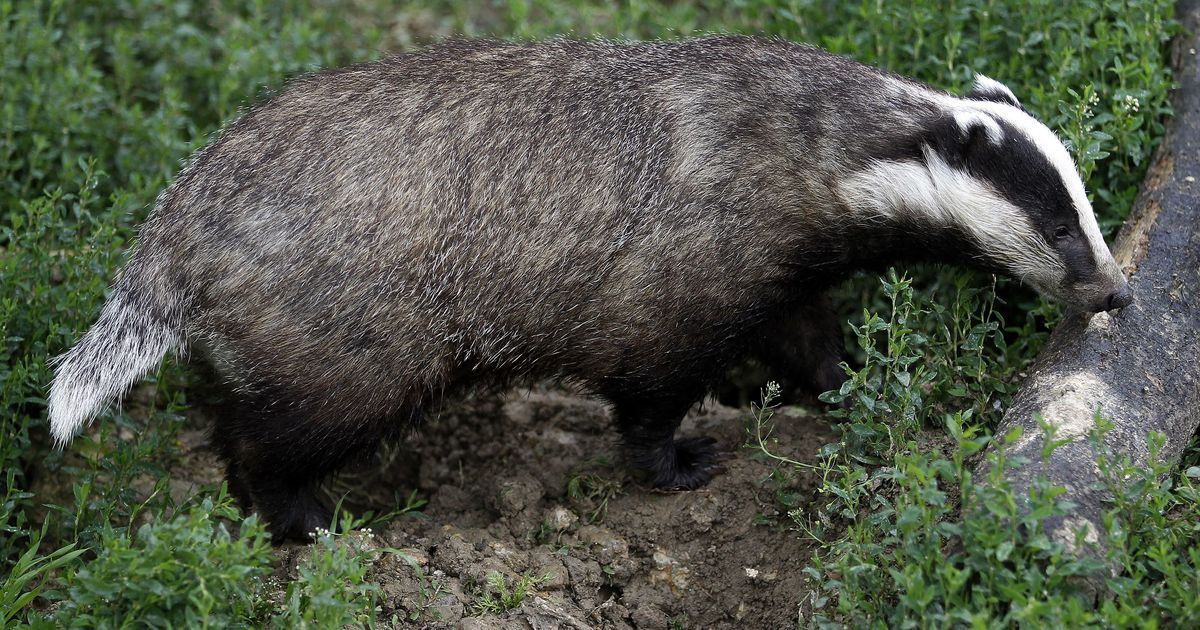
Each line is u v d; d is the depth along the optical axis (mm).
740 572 5168
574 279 5102
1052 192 4891
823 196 5113
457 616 4684
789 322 5770
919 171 5047
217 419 5418
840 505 4879
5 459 5434
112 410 5887
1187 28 6270
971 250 5105
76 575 4133
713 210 5055
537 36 7020
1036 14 6328
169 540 3975
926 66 6477
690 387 5387
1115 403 4629
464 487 5891
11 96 6879
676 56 5289
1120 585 3789
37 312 5730
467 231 5031
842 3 6992
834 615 4461
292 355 5043
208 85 7512
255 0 7906
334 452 5254
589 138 5074
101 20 7980
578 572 5094
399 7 8828
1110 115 5844
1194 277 5180
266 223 4984
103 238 5918
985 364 5395
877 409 4938
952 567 3752
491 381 5469
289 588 4246
